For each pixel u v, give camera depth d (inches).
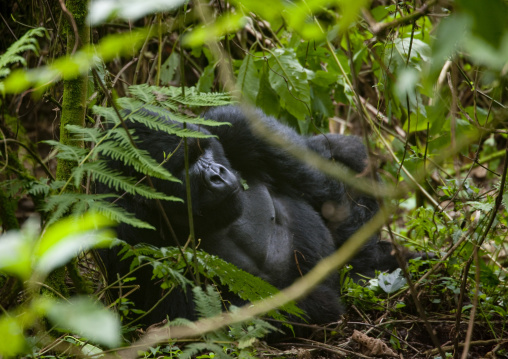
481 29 48.7
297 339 206.5
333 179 268.8
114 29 313.9
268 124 250.5
